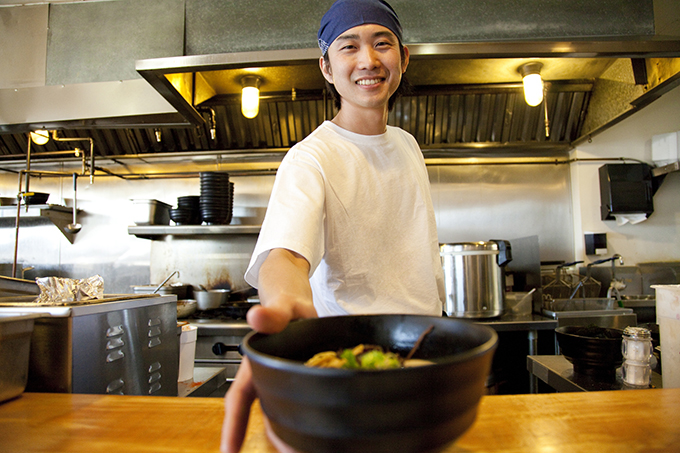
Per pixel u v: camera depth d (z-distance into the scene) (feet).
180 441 2.01
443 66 9.68
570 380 4.44
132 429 2.17
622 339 4.37
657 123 11.53
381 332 1.60
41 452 1.93
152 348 5.21
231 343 8.88
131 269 12.50
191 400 2.62
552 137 11.93
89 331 4.18
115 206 12.75
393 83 3.02
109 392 4.41
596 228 11.54
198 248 12.34
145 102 8.47
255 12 7.70
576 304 9.40
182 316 9.56
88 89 8.57
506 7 7.30
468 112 11.54
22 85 8.72
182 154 12.09
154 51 8.16
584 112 11.43
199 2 7.97
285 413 1.10
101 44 8.55
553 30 7.23
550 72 10.14
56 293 4.71
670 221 11.51
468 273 8.71
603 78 10.31
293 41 7.54
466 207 12.17
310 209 2.59
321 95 10.76
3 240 12.78
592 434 2.01
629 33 7.20
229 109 11.71
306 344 1.48
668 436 1.97
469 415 1.14
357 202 3.10
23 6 8.91
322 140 3.20
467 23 7.30
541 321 8.56
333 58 3.01
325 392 1.02
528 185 12.11
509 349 9.32
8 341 2.79
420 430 1.04
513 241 11.64
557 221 11.96
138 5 8.43
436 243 3.51
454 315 8.79
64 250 12.68
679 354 3.83
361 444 1.04
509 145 11.46
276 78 10.12
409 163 3.39
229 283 12.19
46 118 8.61
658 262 11.26
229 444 1.38
